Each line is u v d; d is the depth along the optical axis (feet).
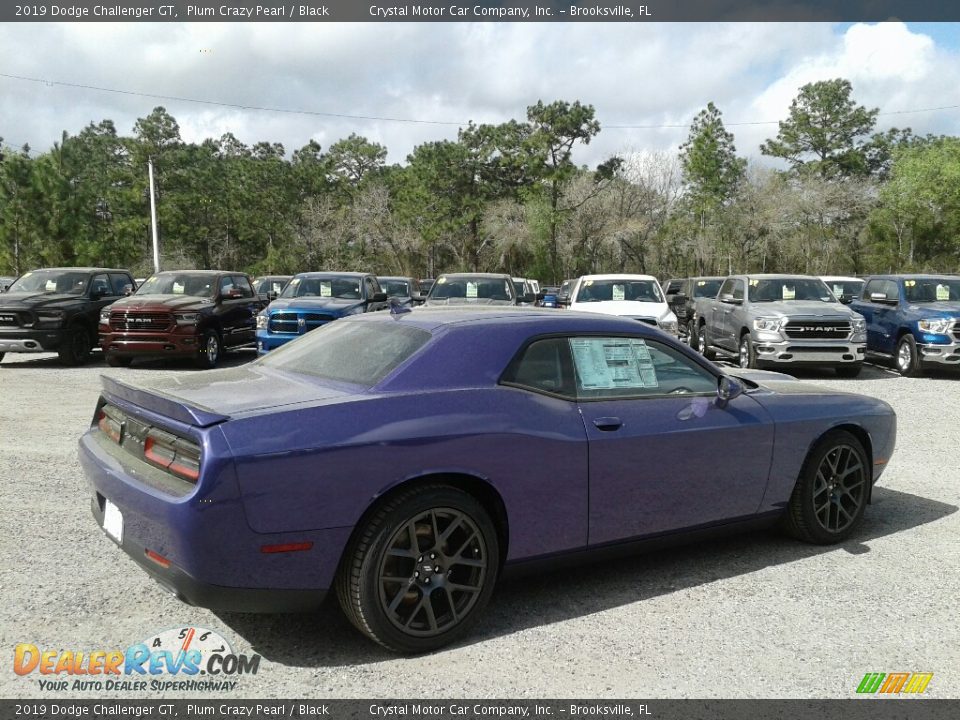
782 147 218.38
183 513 10.19
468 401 12.09
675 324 46.73
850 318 45.19
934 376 47.29
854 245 196.85
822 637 12.19
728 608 13.26
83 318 49.37
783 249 192.65
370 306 48.44
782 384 17.44
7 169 134.00
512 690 10.55
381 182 226.58
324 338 14.78
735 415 14.87
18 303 47.09
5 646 11.60
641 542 13.94
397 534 11.20
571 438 12.78
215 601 10.53
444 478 11.82
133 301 48.01
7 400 34.55
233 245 232.53
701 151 203.82
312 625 12.51
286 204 229.25
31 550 15.43
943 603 13.51
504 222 181.57
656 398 14.16
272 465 10.42
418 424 11.48
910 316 46.91
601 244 185.16
